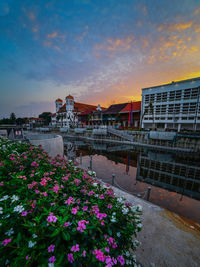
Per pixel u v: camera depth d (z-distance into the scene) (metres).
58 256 1.00
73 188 2.13
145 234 3.05
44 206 1.47
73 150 20.84
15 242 1.10
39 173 2.38
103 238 1.25
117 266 1.27
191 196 6.86
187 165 14.04
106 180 8.77
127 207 1.81
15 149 4.35
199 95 22.55
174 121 25.61
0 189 1.75
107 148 22.42
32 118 79.75
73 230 1.16
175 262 2.37
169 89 26.16
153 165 13.84
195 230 3.26
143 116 28.11
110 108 42.78
